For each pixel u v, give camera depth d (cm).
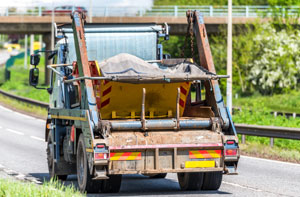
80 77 1600
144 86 1628
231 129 1634
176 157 1584
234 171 1616
